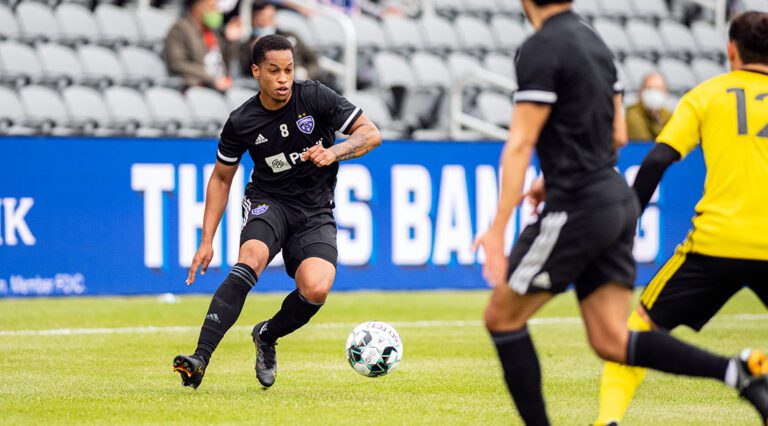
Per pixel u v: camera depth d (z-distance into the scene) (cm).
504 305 1584
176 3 5972
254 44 2228
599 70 1548
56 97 4738
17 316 3619
